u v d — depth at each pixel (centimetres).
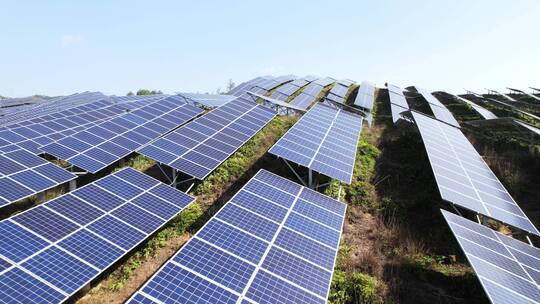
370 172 2352
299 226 1309
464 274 1410
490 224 1811
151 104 3291
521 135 2647
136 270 1358
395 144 2764
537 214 1911
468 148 2408
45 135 2659
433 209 1886
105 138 2353
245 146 2512
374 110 4219
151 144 1975
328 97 4112
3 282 898
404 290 1335
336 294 1280
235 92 5534
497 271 1166
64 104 4897
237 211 1292
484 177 1973
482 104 4562
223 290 941
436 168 1831
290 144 1939
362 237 1691
